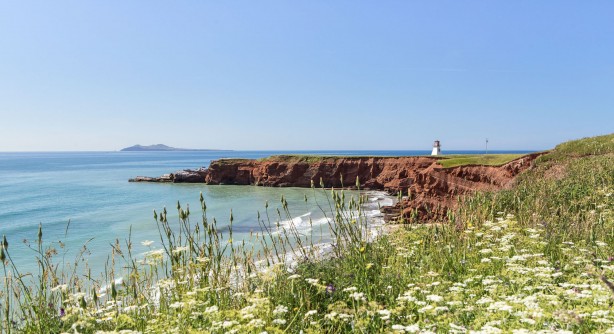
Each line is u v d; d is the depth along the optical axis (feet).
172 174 408.26
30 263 87.86
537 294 19.01
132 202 243.40
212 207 210.38
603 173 60.64
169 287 25.55
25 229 153.38
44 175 531.91
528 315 16.34
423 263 28.86
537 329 15.83
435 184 166.30
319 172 330.95
